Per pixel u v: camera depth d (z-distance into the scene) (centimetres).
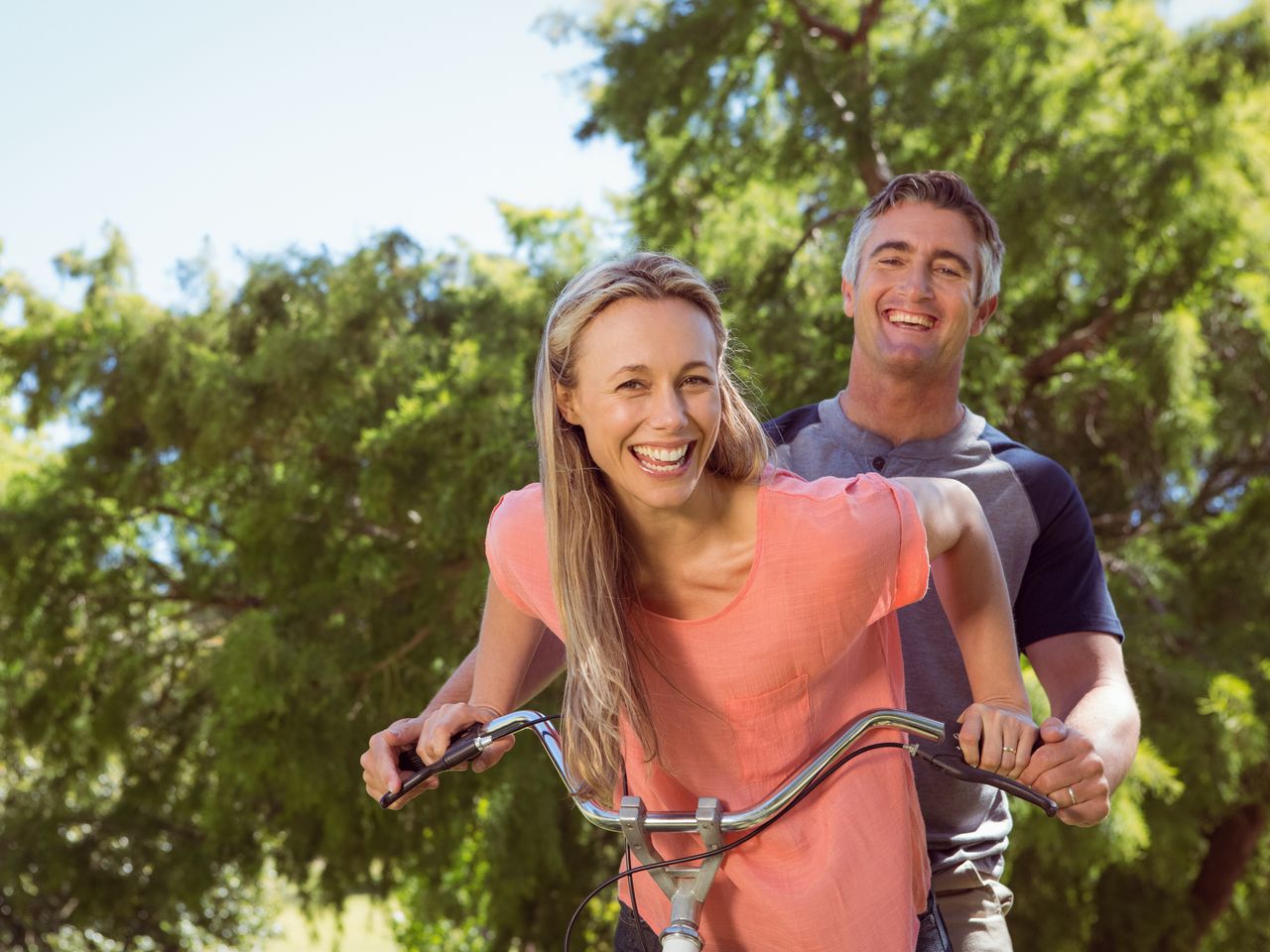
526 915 1053
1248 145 911
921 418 254
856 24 1085
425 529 914
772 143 1072
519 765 944
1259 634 980
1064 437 1082
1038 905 1007
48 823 1209
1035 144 938
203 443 992
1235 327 1005
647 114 1038
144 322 1088
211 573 1180
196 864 1176
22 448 1420
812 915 188
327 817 949
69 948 1321
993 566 195
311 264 1079
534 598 196
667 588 183
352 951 1869
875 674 195
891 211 257
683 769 193
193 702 1166
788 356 929
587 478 179
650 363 165
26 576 1098
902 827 188
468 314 1052
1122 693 222
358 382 995
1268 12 882
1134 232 909
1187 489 1039
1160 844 857
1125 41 946
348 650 959
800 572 176
